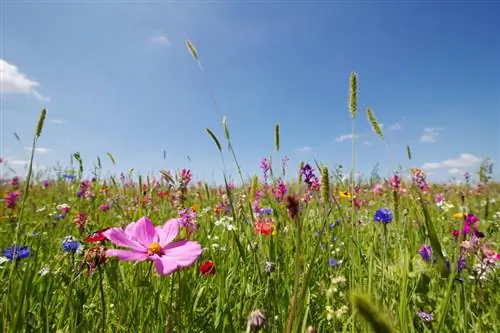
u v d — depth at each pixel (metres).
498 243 0.58
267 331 0.26
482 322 0.38
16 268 0.41
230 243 0.58
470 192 1.49
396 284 0.41
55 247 0.62
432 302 0.42
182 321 0.35
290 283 0.45
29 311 0.38
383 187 1.12
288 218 0.59
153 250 0.22
